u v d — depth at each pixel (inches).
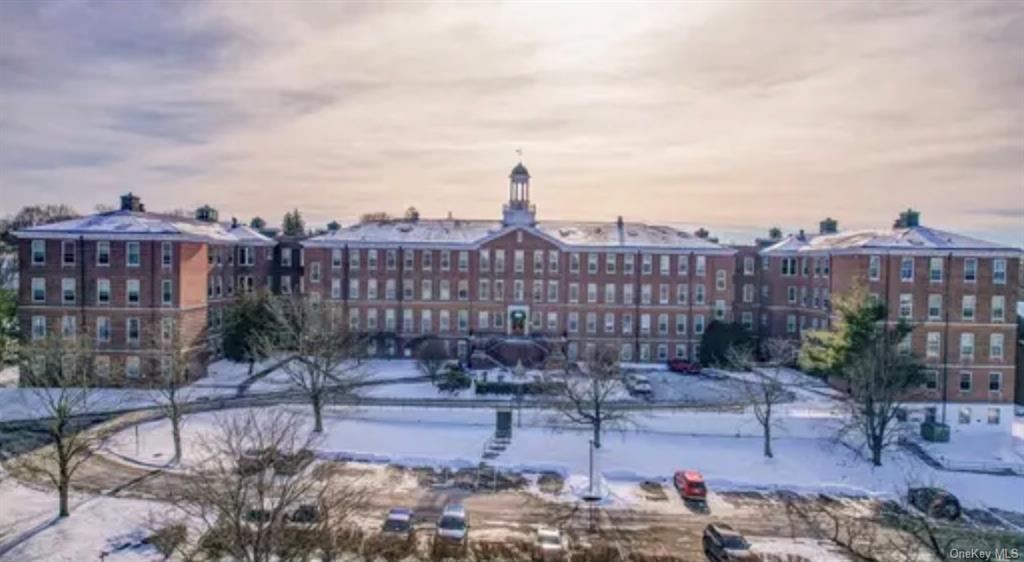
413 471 1523.1
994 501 1467.8
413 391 2098.9
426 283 2640.3
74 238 2105.1
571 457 1648.6
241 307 2345.0
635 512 1342.3
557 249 2628.0
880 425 1652.3
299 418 1656.0
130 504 1251.8
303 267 2785.4
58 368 1643.7
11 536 1125.1
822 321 2474.2
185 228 2317.9
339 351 1974.7
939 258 2025.1
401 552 1090.7
